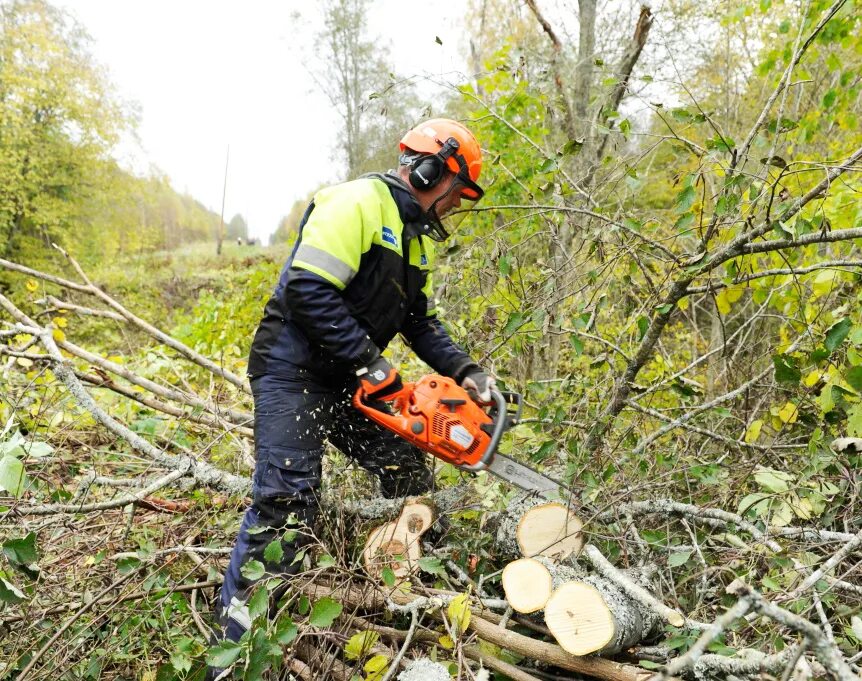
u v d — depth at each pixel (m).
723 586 1.82
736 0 3.50
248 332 4.26
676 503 2.03
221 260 24.77
